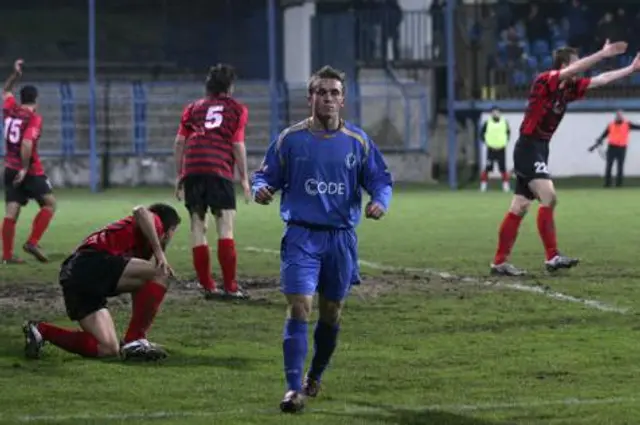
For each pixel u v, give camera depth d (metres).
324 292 18.89
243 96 96.38
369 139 18.84
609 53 33.31
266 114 97.12
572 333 25.20
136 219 22.45
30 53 101.94
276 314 28.27
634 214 61.19
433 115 98.62
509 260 39.97
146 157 93.94
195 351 23.39
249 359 22.56
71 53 102.56
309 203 18.56
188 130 31.22
